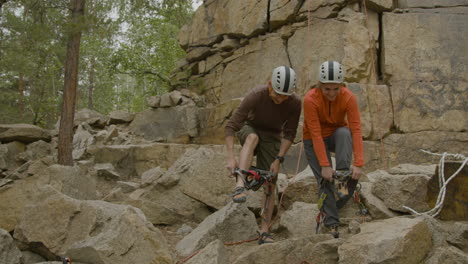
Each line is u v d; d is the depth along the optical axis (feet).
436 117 21.56
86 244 10.57
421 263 9.46
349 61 22.75
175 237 14.42
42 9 28.30
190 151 19.53
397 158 21.08
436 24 22.91
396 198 13.24
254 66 29.04
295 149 22.18
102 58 59.88
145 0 30.99
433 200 12.26
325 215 11.25
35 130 30.83
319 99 10.82
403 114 21.83
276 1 27.50
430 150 21.01
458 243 9.89
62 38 26.04
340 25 23.86
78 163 26.04
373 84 22.57
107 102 88.22
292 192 15.60
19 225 12.12
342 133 10.94
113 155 27.99
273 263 10.49
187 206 16.98
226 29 31.53
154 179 20.29
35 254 12.17
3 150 28.55
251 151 11.34
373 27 23.65
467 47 22.45
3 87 50.29
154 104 32.22
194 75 35.96
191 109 30.14
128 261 10.50
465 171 11.45
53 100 55.57
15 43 32.22
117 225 11.05
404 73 22.40
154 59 52.65
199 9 34.99
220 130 27.96
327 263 10.08
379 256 8.91
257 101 11.37
